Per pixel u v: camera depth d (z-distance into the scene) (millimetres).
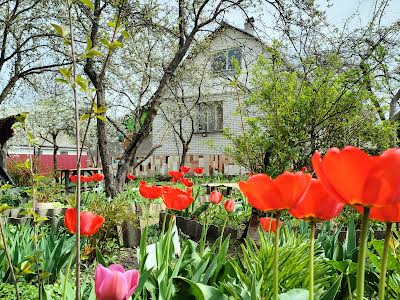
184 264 3010
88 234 2055
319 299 1964
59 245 3967
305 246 2730
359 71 6934
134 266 5395
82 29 11750
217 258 2875
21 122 2240
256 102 7227
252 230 6492
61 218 6992
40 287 2041
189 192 2891
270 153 6914
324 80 6801
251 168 7277
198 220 7758
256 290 1917
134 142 11172
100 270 1177
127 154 11117
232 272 2660
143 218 7035
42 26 14273
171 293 2527
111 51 1924
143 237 2932
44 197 9469
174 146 25812
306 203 1179
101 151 10758
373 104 7422
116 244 6055
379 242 2100
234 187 11781
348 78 6785
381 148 7203
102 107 1714
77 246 1560
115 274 1143
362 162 847
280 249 2666
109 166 10727
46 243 4062
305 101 6695
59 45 14336
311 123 6777
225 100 23062
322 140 7109
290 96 6781
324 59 8062
